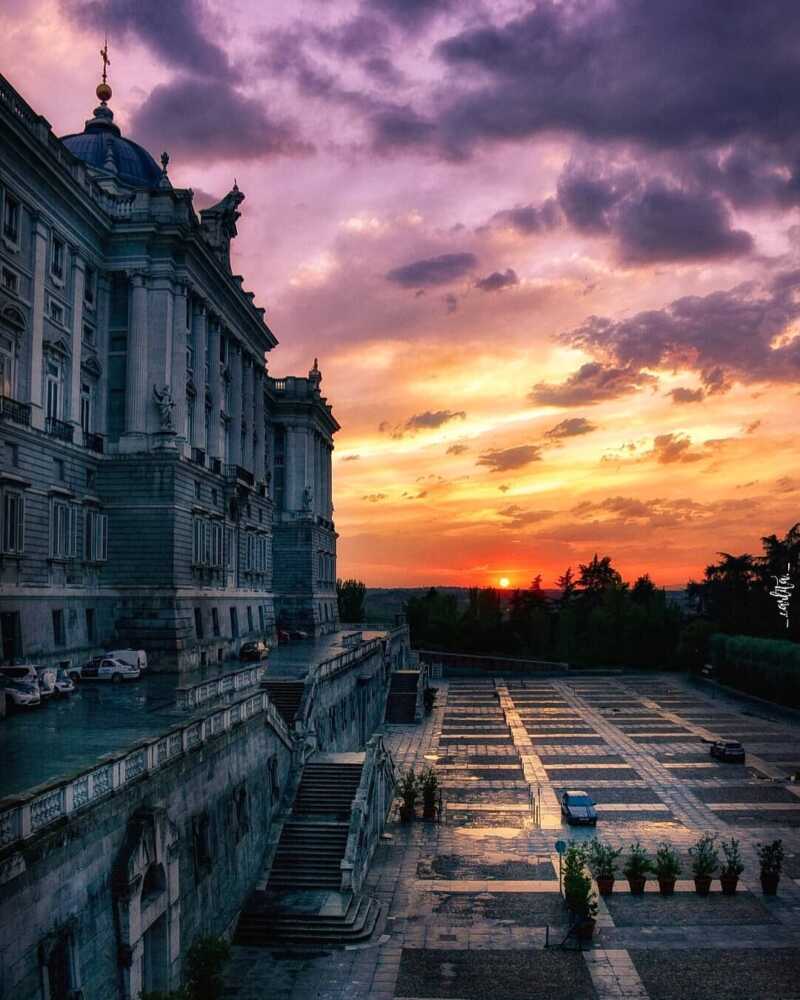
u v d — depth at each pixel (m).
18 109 47.72
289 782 41.06
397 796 52.22
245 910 32.97
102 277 58.94
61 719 36.50
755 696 99.62
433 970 29.61
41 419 50.06
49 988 18.75
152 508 58.09
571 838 44.47
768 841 44.03
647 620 135.88
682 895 36.56
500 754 66.69
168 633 57.44
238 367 75.94
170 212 59.25
